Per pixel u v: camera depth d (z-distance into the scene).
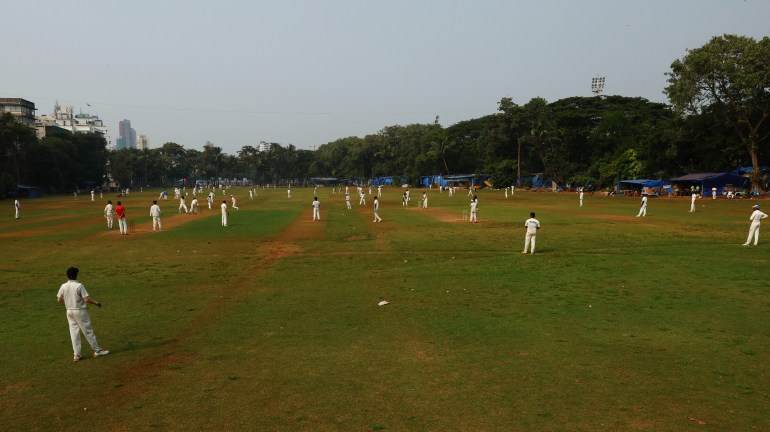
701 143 66.81
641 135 79.56
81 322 9.37
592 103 97.69
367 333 10.77
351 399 7.47
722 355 9.07
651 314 11.83
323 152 177.12
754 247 21.69
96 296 14.55
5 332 11.15
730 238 24.70
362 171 149.00
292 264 19.52
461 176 111.38
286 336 10.63
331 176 169.25
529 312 12.22
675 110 61.03
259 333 10.88
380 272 17.77
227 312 12.65
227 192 104.06
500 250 22.27
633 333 10.45
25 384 8.23
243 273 17.81
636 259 19.16
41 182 96.38
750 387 7.69
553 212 41.75
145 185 158.50
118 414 7.08
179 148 170.50
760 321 11.12
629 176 75.88
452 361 9.01
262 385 8.05
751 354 9.10
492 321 11.50
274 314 12.40
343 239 26.52
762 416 6.75
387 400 7.42
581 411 6.97
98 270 18.48
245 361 9.16
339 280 16.48
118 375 8.58
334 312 12.53
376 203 36.28
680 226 30.16
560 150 93.06
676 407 7.05
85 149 116.38
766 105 57.31
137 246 24.34
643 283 15.12
